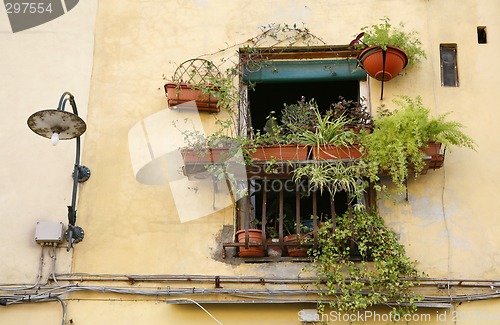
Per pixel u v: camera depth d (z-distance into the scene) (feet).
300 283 29.58
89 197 31.35
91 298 29.84
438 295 29.35
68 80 33.17
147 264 30.30
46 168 31.78
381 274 28.66
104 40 33.81
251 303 29.25
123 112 32.71
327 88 34.76
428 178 31.04
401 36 32.35
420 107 30.68
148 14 34.19
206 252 30.42
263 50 33.60
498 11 33.65
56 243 30.53
